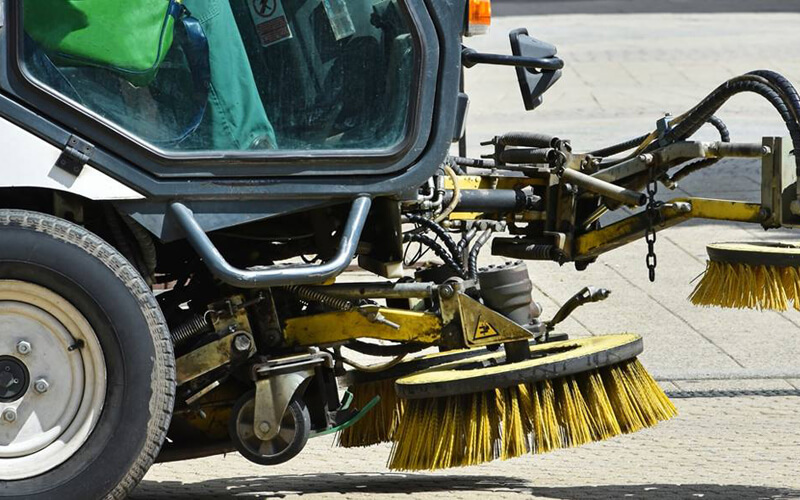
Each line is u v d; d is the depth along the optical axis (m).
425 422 8.93
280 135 8.38
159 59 8.16
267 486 9.97
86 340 7.93
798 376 13.92
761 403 12.88
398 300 9.94
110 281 7.91
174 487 10.00
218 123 8.27
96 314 7.89
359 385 10.29
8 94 7.93
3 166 7.89
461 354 10.41
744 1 55.66
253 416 8.61
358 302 9.16
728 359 14.60
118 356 7.90
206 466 10.91
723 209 9.55
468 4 8.35
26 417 7.92
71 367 7.95
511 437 8.84
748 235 19.52
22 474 7.85
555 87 34.88
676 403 12.90
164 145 8.19
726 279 9.88
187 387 8.76
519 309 9.63
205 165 8.12
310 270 8.05
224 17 8.30
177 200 8.12
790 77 35.41
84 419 7.94
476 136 27.83
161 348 7.98
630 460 10.73
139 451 7.92
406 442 9.00
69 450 7.91
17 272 7.84
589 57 39.41
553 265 18.38
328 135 8.38
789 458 10.62
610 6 54.81
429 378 8.96
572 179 9.94
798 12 50.94
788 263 9.55
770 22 47.53
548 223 10.32
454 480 10.17
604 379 9.16
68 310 7.90
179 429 8.88
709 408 12.70
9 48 7.93
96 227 8.66
